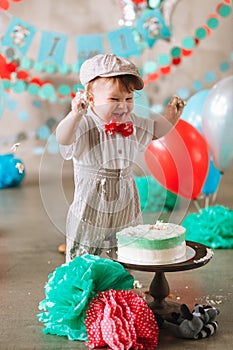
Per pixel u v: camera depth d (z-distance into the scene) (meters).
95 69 2.62
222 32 7.83
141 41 5.39
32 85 5.39
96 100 2.65
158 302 2.60
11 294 2.93
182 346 2.33
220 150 4.01
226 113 3.91
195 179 3.88
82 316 2.40
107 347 2.33
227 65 7.89
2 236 4.07
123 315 2.32
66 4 7.58
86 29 7.62
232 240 3.73
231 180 6.01
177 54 5.18
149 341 2.31
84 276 2.41
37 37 7.53
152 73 6.10
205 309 2.50
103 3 7.60
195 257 2.53
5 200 5.27
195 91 7.89
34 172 6.55
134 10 5.30
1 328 2.52
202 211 3.97
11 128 7.59
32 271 3.30
